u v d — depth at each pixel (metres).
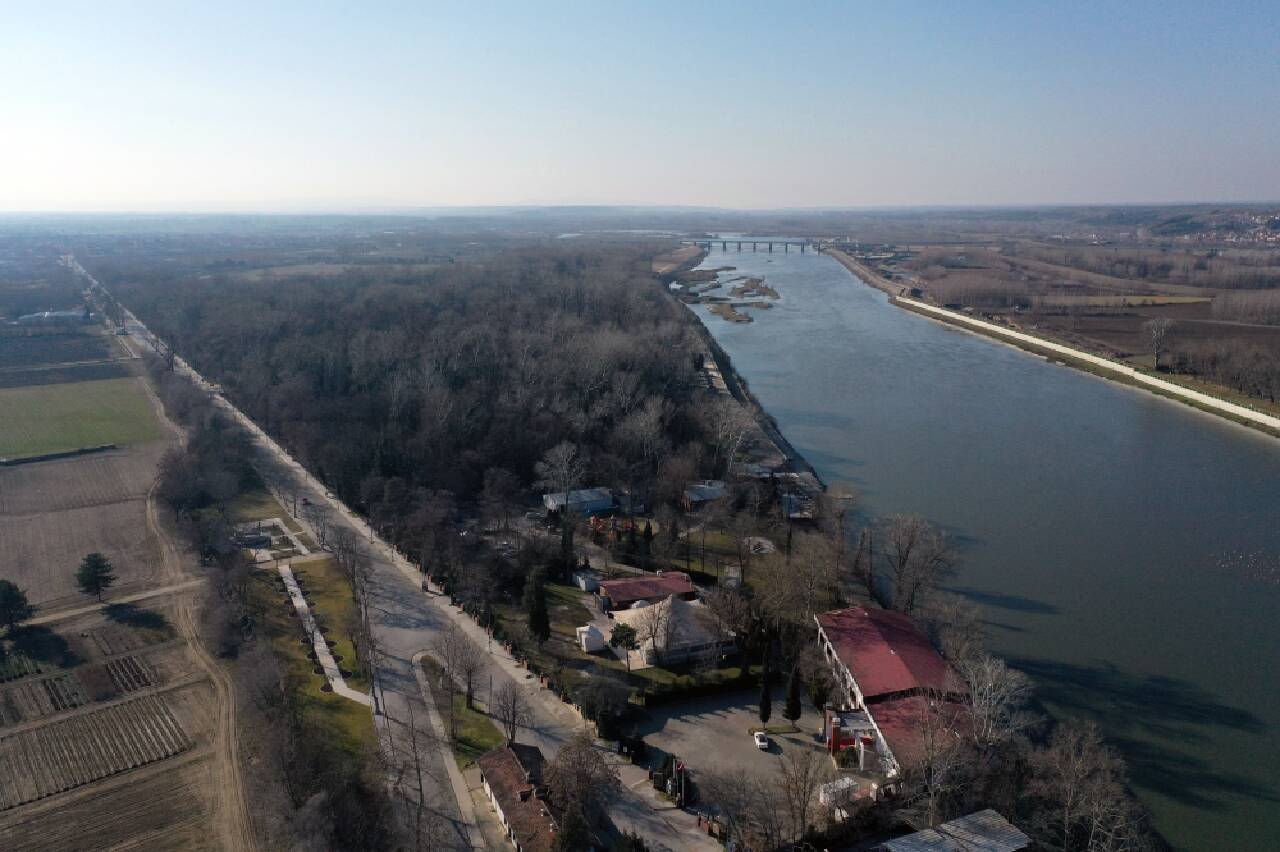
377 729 99.81
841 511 153.88
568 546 142.88
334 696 106.44
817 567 129.88
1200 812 91.62
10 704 106.75
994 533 161.12
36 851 82.12
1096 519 167.88
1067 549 154.25
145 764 95.12
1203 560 150.12
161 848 82.06
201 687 110.19
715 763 95.56
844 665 107.88
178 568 145.75
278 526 161.75
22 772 94.19
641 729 102.44
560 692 107.75
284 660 113.62
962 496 179.62
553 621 127.38
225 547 147.50
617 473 177.25
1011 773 86.19
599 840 80.94
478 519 163.75
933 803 82.12
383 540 155.25
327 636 120.88
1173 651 122.12
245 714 103.12
